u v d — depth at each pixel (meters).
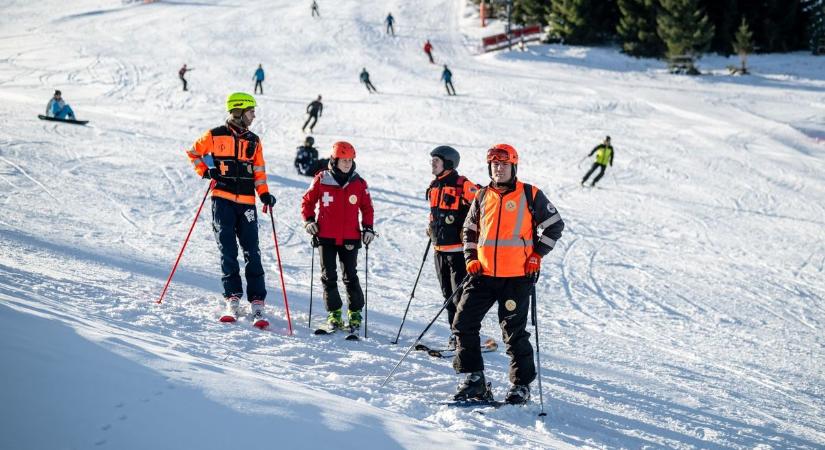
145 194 12.38
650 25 37.88
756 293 9.63
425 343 5.80
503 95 28.50
